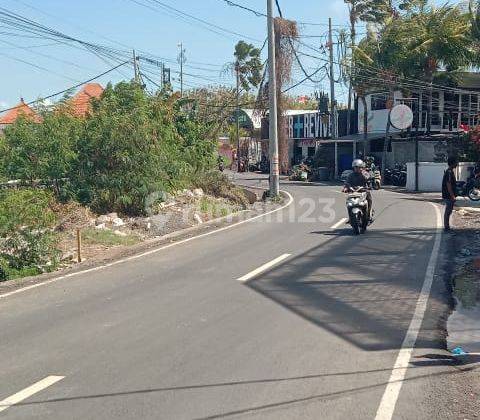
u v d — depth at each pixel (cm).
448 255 1183
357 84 3922
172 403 495
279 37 3344
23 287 973
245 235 1510
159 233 1598
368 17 4803
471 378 554
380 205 2214
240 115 6175
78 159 1716
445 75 3762
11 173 1650
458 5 3634
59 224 1539
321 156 4497
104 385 536
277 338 670
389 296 866
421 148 3838
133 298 871
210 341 660
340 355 613
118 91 1889
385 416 470
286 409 482
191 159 2392
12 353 633
